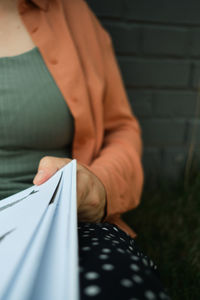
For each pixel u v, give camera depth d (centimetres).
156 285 25
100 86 62
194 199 118
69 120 58
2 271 22
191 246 94
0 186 53
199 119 125
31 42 58
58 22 61
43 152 58
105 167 51
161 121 123
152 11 108
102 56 68
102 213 47
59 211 30
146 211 112
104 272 25
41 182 39
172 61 116
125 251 30
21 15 59
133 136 67
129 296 23
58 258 23
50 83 56
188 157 129
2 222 30
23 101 53
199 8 110
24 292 19
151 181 129
